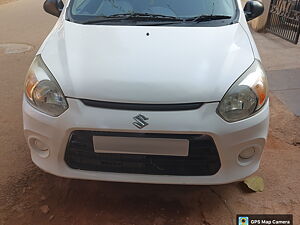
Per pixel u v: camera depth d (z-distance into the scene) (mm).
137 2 2836
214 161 2084
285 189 2564
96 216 2332
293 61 5129
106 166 2131
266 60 5180
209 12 2750
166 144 1988
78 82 2078
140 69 2119
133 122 1962
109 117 1983
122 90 2021
